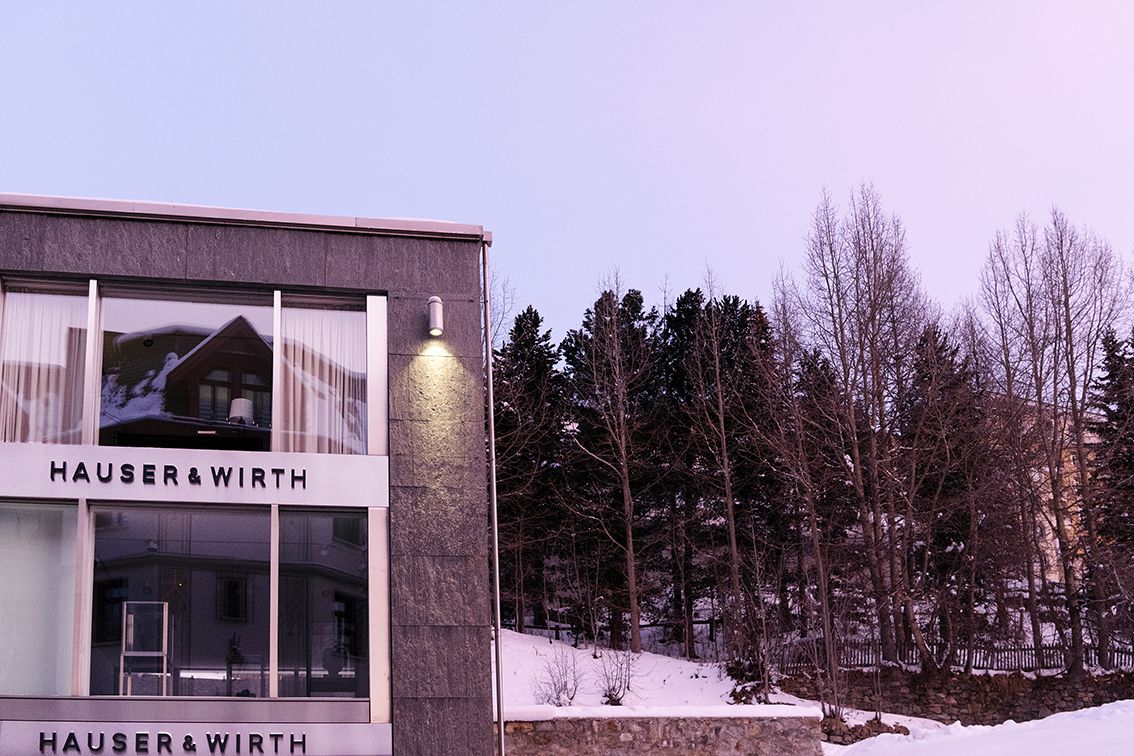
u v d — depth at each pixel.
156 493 13.98
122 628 13.62
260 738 13.59
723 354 49.78
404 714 14.00
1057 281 45.59
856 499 43.62
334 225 15.32
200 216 14.90
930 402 42.09
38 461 13.75
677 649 48.38
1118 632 39.56
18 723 13.11
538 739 18.97
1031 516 43.41
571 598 45.72
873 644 38.41
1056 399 43.78
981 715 36.66
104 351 14.42
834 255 44.59
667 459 48.19
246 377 14.78
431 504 14.75
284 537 14.30
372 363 15.17
